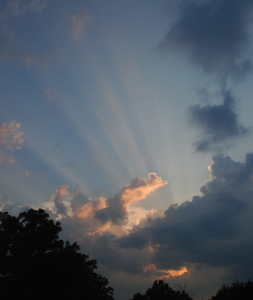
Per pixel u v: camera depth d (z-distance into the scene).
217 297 35.38
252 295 32.12
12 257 35.88
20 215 43.31
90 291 45.25
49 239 40.78
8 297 30.92
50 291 31.20
